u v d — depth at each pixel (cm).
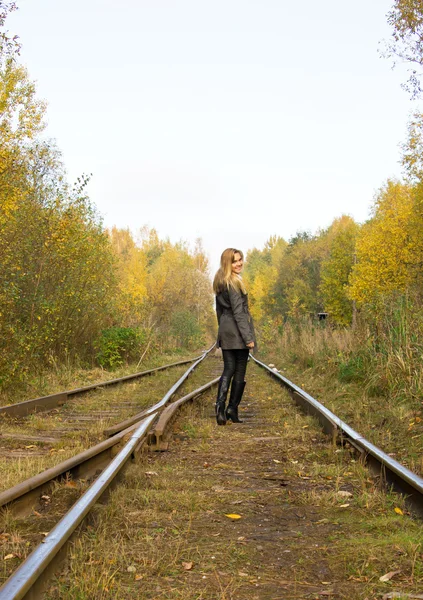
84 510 328
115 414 866
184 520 365
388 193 4622
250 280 11750
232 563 294
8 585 222
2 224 1159
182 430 715
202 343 4806
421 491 362
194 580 273
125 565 287
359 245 4100
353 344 1252
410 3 2534
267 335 3562
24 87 1257
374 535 332
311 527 353
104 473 418
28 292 1335
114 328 1942
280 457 562
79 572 268
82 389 1093
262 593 260
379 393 899
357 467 490
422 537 318
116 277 1995
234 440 650
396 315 1018
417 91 2688
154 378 1525
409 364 856
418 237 3562
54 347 1538
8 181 1160
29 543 315
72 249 1427
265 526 356
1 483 430
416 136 3075
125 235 9419
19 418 800
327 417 656
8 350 1084
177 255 6850
